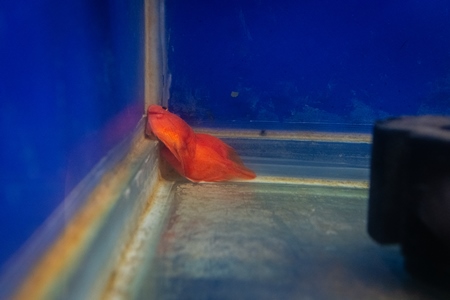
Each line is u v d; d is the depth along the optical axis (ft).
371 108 1.35
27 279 0.60
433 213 0.76
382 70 1.33
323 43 1.32
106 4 0.94
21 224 0.66
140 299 0.77
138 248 0.92
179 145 1.24
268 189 1.25
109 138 0.95
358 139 1.36
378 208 0.84
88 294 0.69
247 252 0.91
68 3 0.77
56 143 0.74
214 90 1.36
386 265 0.88
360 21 1.31
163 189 1.21
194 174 1.27
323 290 0.81
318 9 1.31
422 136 0.76
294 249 0.93
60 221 0.74
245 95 1.36
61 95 0.75
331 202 1.17
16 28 0.60
